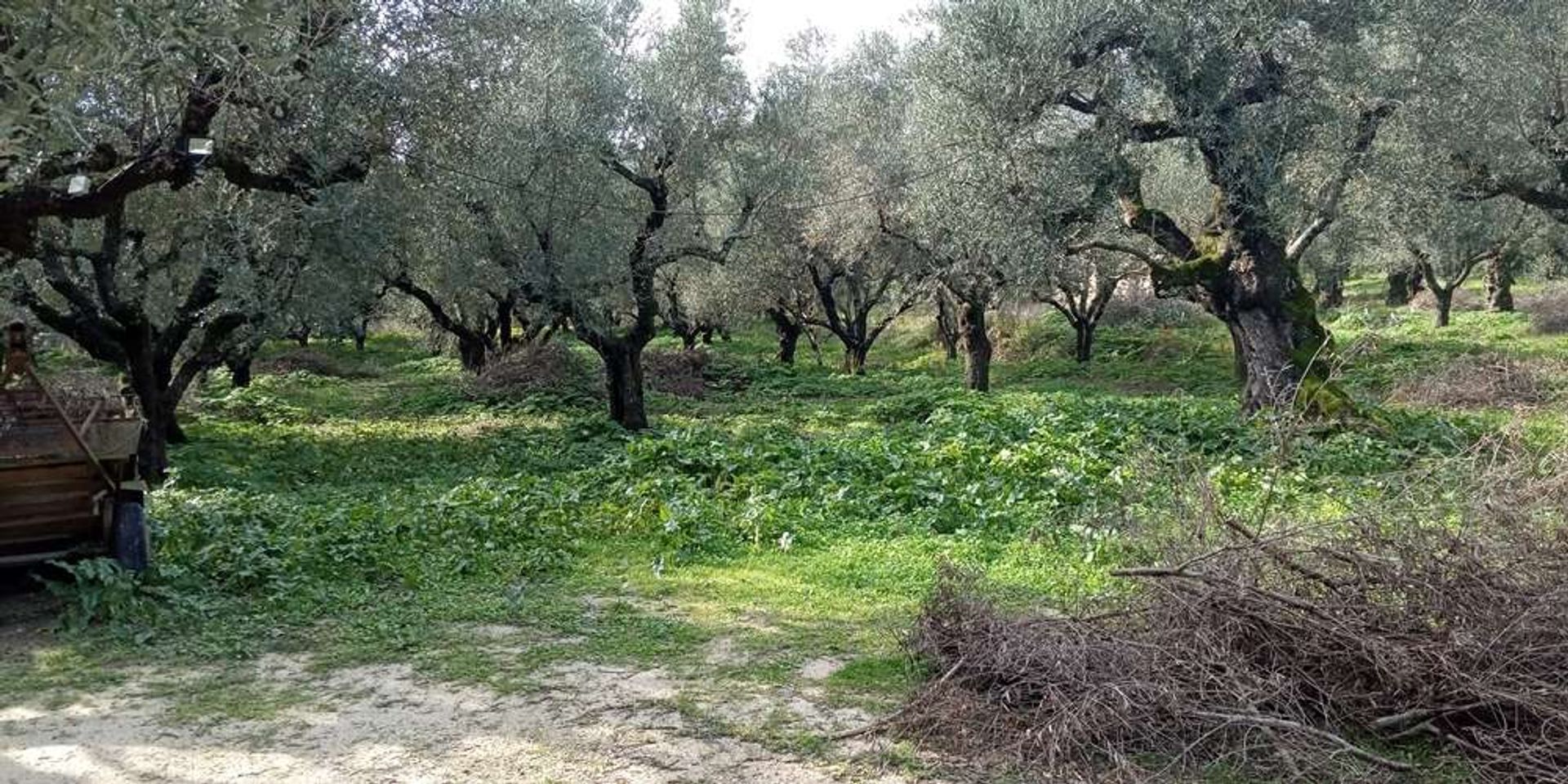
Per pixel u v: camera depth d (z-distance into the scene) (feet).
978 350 79.51
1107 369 99.60
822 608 25.32
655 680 20.52
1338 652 17.69
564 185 55.52
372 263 47.19
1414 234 64.44
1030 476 38.34
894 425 65.41
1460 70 51.26
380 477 49.06
